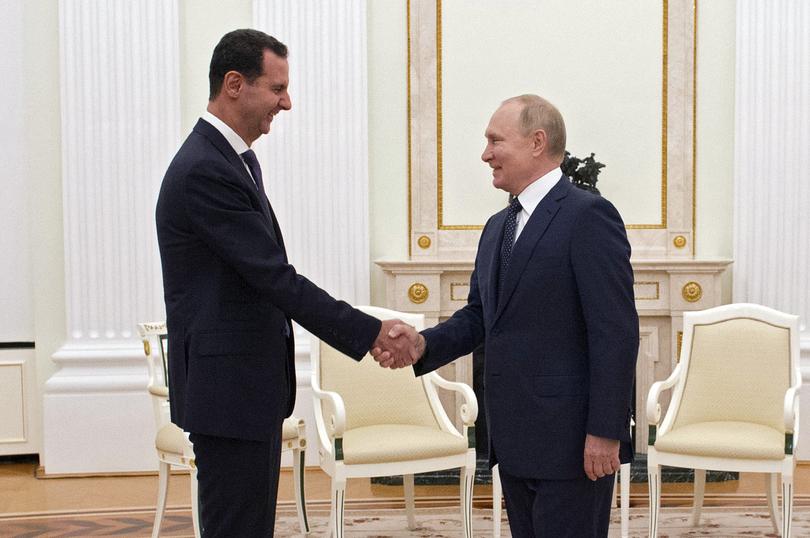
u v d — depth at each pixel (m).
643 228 5.76
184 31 5.71
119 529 4.51
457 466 4.14
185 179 2.57
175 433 4.22
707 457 4.09
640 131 5.75
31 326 5.93
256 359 2.62
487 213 5.77
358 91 5.69
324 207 5.70
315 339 4.43
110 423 5.56
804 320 5.72
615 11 5.73
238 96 2.66
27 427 5.91
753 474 5.55
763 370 4.45
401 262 5.34
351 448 4.02
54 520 4.67
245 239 2.57
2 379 5.89
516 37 5.74
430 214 5.74
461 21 5.73
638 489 5.25
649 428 4.20
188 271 2.62
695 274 5.41
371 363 4.53
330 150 5.70
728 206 5.80
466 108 5.74
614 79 5.75
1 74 5.89
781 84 5.67
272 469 2.71
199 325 2.59
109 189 5.60
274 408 2.66
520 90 5.75
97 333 5.62
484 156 2.70
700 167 5.79
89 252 5.59
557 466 2.54
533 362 2.57
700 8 5.74
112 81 5.59
